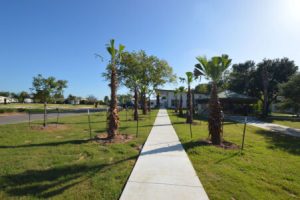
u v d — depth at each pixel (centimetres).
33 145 763
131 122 1661
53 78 1312
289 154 709
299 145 863
